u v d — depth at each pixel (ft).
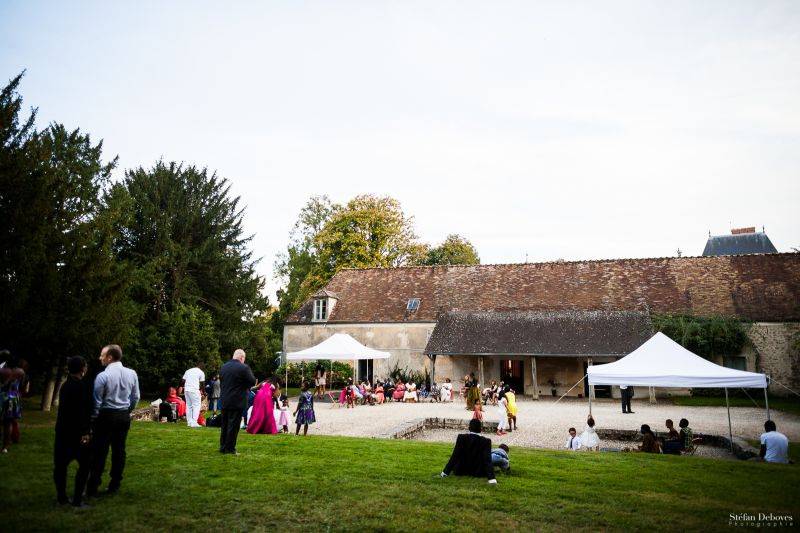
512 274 110.01
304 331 110.83
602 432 49.52
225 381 29.22
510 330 91.81
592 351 83.25
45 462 24.90
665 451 38.65
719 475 27.50
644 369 46.83
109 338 56.95
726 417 61.31
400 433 45.34
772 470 29.04
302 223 165.37
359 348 78.59
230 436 28.84
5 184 46.85
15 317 45.85
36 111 61.31
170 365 80.94
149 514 18.67
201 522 18.21
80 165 69.51
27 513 17.94
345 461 27.99
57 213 57.06
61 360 53.36
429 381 99.76
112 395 20.06
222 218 114.93
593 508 20.88
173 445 30.96
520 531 18.17
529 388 93.71
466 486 23.44
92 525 17.31
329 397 81.05
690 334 84.79
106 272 58.65
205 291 107.34
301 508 19.92
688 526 19.04
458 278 112.16
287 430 43.98
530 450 34.63
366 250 136.56
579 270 106.52
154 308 95.25
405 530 17.97
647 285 98.73
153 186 104.47
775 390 84.12
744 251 136.67
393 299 110.52
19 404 28.96
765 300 88.99
